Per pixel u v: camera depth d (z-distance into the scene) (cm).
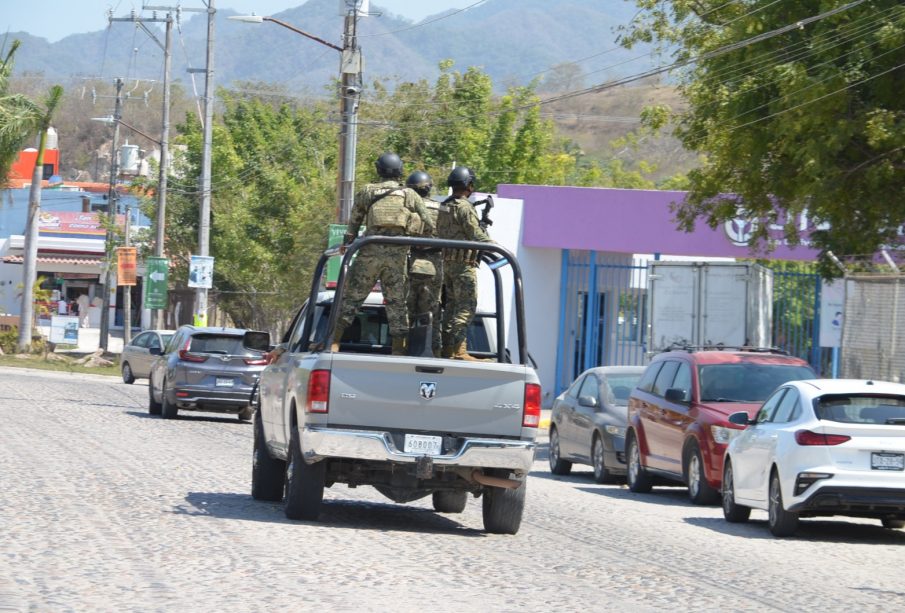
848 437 2414
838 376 5306
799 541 2453
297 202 10056
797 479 2423
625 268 6100
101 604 1360
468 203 2300
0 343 9881
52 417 4528
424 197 2288
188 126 11775
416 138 10219
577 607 1508
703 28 4712
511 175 10244
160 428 4353
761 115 4106
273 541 1906
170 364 4806
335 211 9125
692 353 3372
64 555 1672
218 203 10550
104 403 5594
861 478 2397
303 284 9156
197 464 3155
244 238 10012
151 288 8388
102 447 3453
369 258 2181
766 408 2731
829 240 4281
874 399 2491
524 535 2250
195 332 4803
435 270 2236
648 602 1588
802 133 3881
